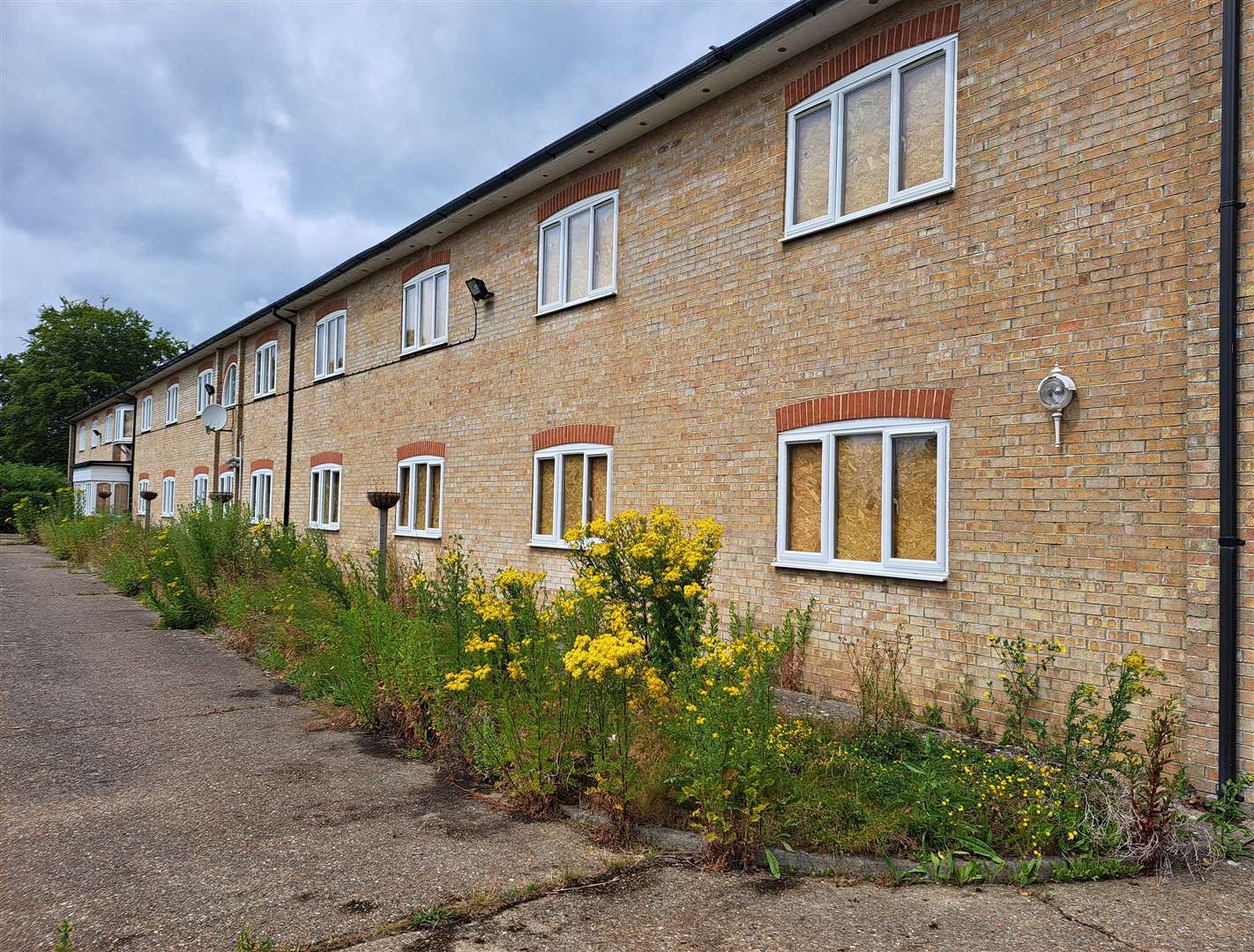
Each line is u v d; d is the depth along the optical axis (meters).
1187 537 5.23
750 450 8.35
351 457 16.88
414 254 14.99
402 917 3.55
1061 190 6.09
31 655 9.46
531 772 4.91
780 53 8.08
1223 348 5.06
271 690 7.96
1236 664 4.97
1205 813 4.82
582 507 10.61
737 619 7.02
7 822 4.64
